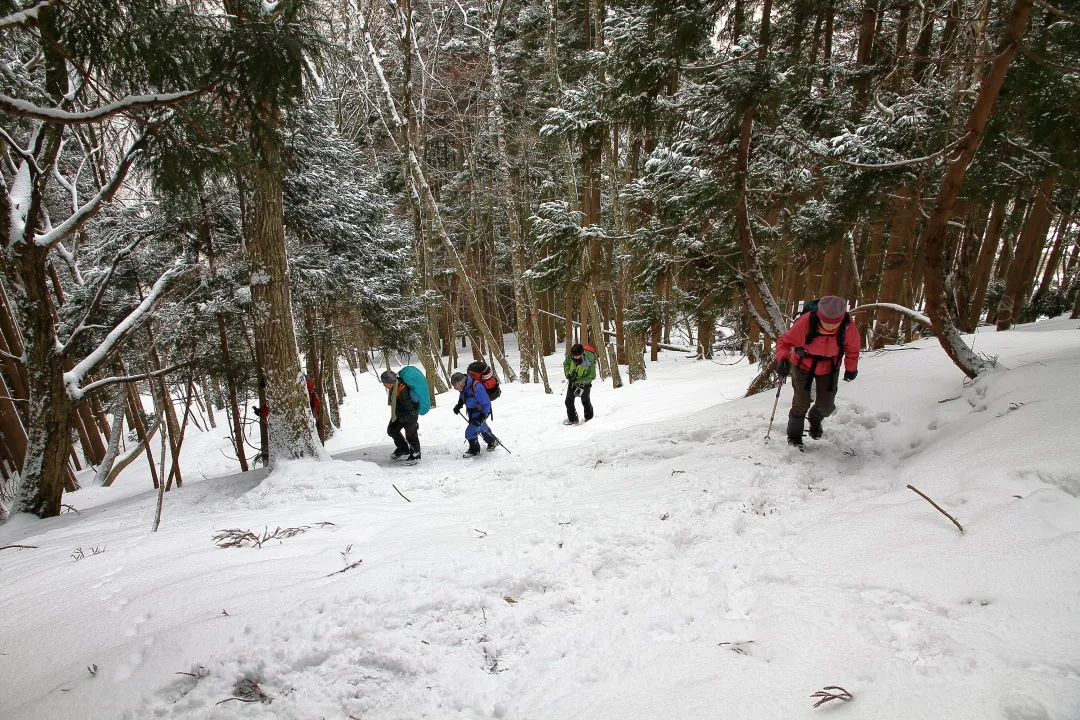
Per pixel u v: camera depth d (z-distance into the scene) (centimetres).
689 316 951
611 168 1421
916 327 1212
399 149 2014
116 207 980
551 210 849
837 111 847
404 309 1672
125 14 342
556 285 908
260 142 443
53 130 654
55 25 337
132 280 1020
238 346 947
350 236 1271
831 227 883
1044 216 1117
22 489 744
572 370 962
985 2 554
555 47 1510
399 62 2084
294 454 697
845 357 469
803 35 671
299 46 405
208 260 867
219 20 387
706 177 701
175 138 394
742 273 731
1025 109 644
